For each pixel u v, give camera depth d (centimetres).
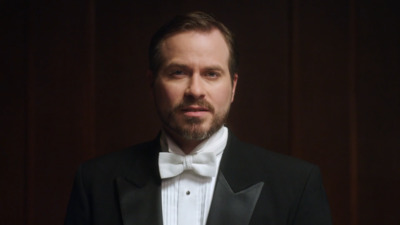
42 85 247
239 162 155
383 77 249
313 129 248
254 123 248
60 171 246
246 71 249
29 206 245
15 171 246
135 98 249
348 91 248
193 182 150
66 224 158
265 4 250
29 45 247
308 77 248
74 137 247
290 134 248
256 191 147
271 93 249
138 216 147
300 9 248
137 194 151
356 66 249
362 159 248
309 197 148
